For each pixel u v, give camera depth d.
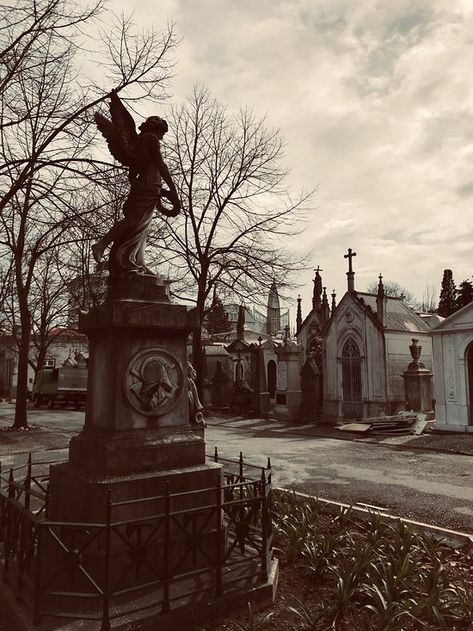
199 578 4.55
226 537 5.15
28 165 10.98
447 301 55.34
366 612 4.27
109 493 3.79
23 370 19.73
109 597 3.68
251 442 17.06
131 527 4.27
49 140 11.72
